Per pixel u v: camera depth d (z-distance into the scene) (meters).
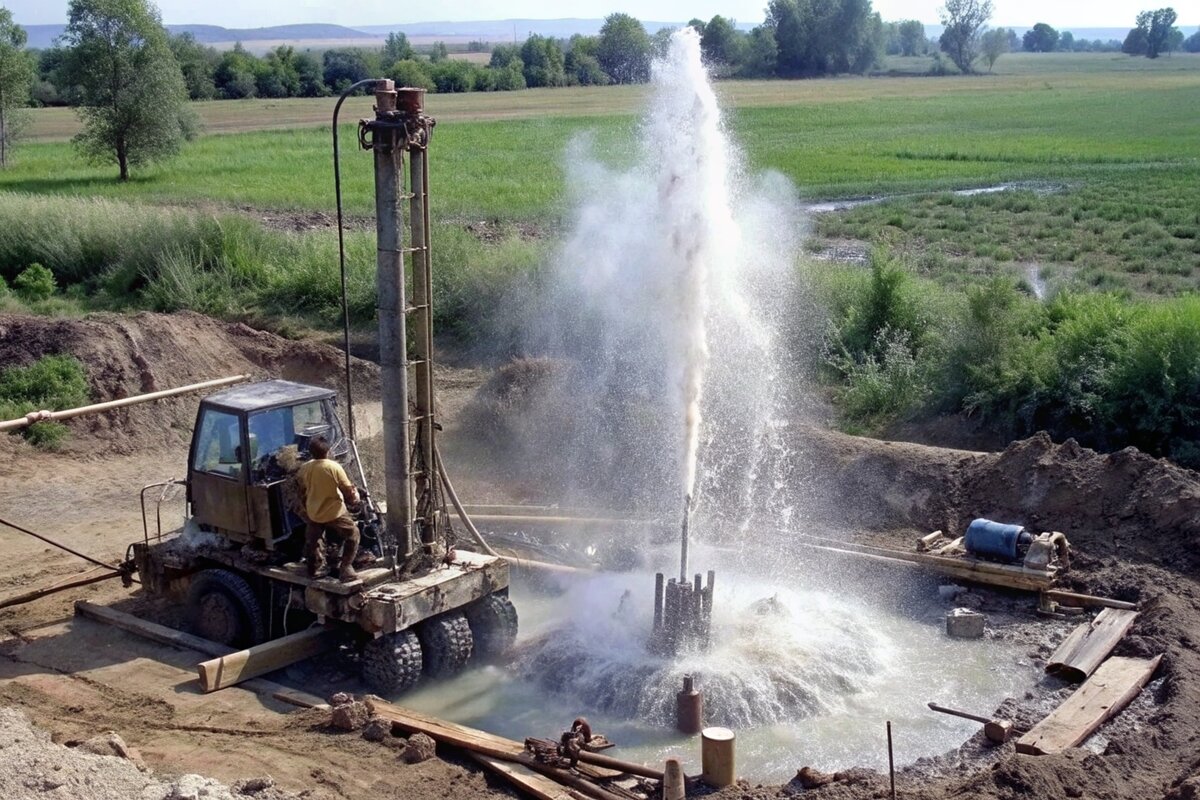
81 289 28.75
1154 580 12.89
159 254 28.47
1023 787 8.55
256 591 11.88
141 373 20.98
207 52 140.38
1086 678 11.08
